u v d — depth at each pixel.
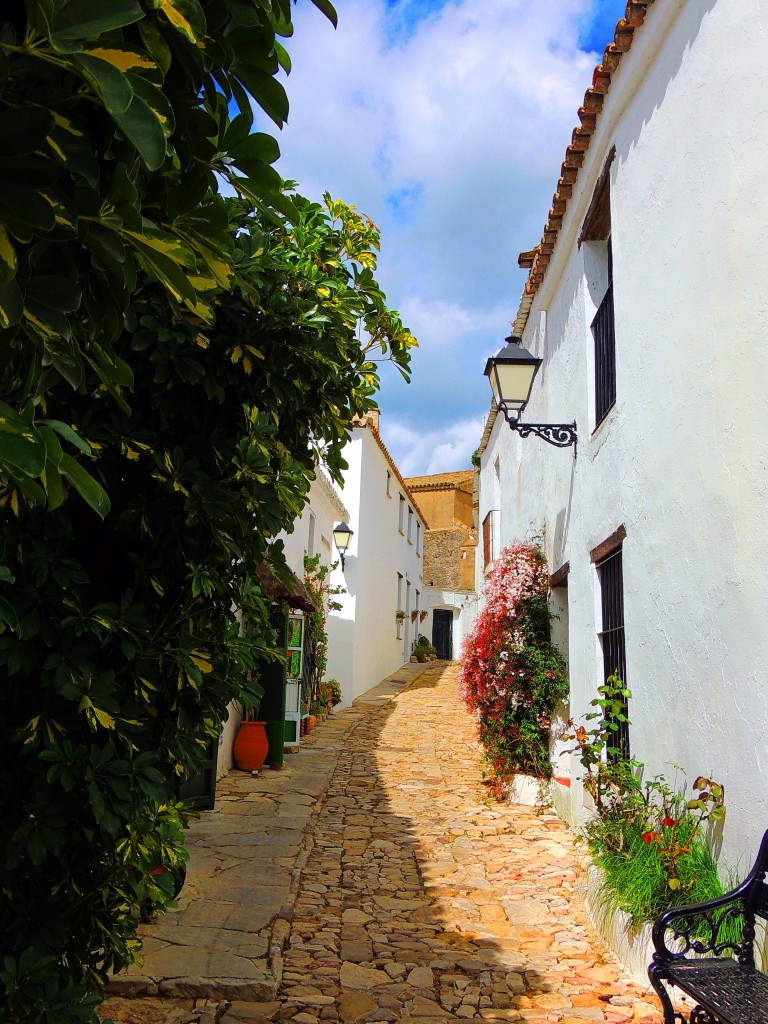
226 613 3.48
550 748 8.52
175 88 1.86
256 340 3.63
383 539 22.19
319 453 4.68
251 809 7.82
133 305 2.99
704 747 4.16
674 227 4.75
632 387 5.48
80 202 1.54
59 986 2.53
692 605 4.36
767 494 3.56
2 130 1.31
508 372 7.48
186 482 3.16
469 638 10.34
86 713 2.58
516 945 4.71
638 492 5.30
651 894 4.17
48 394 2.83
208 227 1.95
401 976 4.26
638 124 5.47
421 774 10.20
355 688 18.45
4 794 2.51
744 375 3.79
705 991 2.98
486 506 16.31
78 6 1.31
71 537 2.72
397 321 4.87
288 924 4.91
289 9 2.11
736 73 3.97
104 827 2.45
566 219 7.64
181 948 4.31
